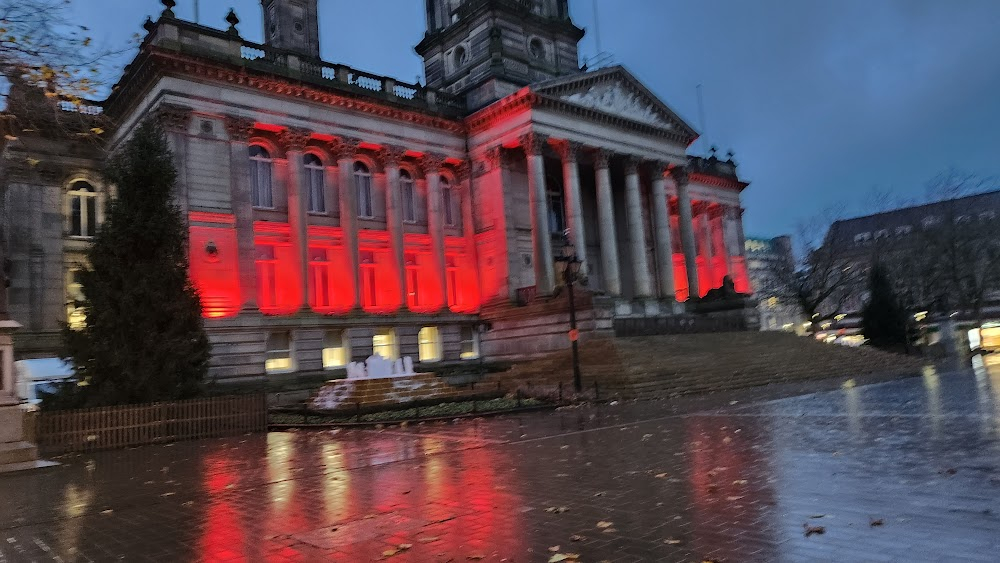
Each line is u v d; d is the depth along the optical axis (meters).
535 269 43.44
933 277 59.84
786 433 15.99
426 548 8.09
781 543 7.46
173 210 25.30
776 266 72.88
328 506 10.72
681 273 61.88
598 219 51.50
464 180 47.53
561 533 8.39
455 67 53.28
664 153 52.91
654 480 11.38
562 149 46.25
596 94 47.94
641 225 49.72
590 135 47.38
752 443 14.79
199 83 35.78
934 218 66.81
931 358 49.88
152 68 34.44
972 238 58.47
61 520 10.63
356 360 39.41
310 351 37.81
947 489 9.47
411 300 44.88
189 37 35.66
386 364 33.94
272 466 15.29
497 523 9.05
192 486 13.19
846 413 19.33
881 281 54.22
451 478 12.60
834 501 9.19
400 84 44.88
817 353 41.34
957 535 7.36
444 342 43.69
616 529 8.44
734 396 27.80
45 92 16.89
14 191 36.84
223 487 12.90
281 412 28.67
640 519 8.87
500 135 45.56
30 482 14.69
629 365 32.44
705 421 19.55
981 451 12.18
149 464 16.69
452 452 16.11
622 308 46.44
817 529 7.82
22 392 31.91
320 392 32.06
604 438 17.14
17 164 36.78
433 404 27.80
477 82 47.97
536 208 43.47
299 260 38.38
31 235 37.06
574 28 54.78
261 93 38.03
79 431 20.12
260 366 35.56
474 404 25.12
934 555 6.77
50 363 34.41
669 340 38.41
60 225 38.00
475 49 51.41
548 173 51.28
